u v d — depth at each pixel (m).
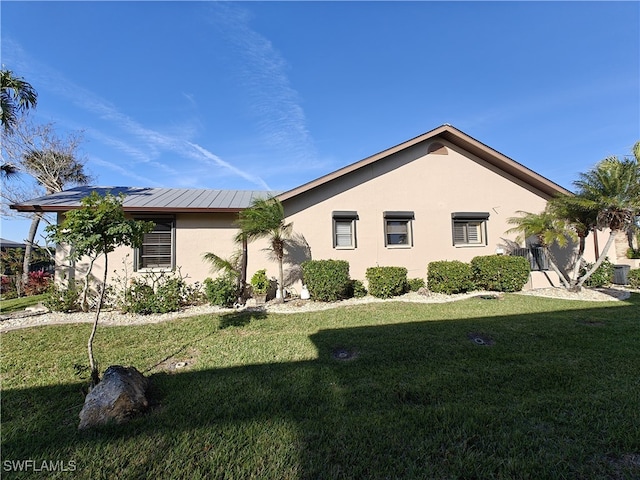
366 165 10.76
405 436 2.69
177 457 2.49
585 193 9.30
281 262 9.13
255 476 2.27
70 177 18.50
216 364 4.44
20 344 5.50
